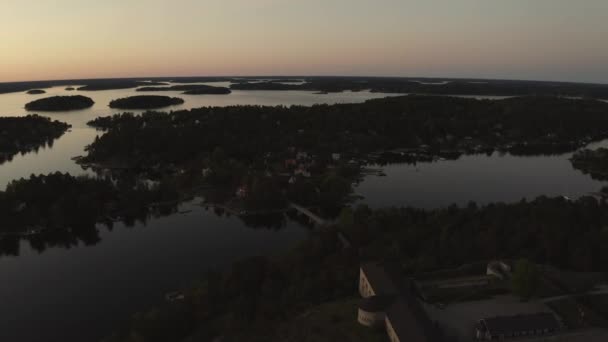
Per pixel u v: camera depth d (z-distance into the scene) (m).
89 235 193.38
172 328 111.19
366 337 97.12
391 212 176.88
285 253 153.88
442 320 103.50
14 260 168.50
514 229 152.38
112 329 121.88
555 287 117.69
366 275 115.44
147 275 153.75
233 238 188.12
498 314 106.00
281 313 112.62
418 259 133.88
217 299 122.44
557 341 95.62
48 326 123.88
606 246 137.62
